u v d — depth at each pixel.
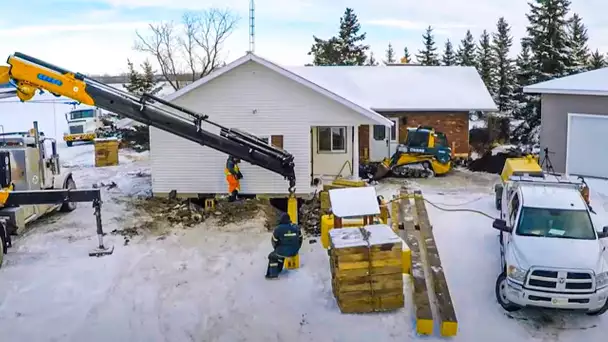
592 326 10.78
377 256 11.10
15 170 16.36
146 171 26.20
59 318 11.19
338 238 11.51
